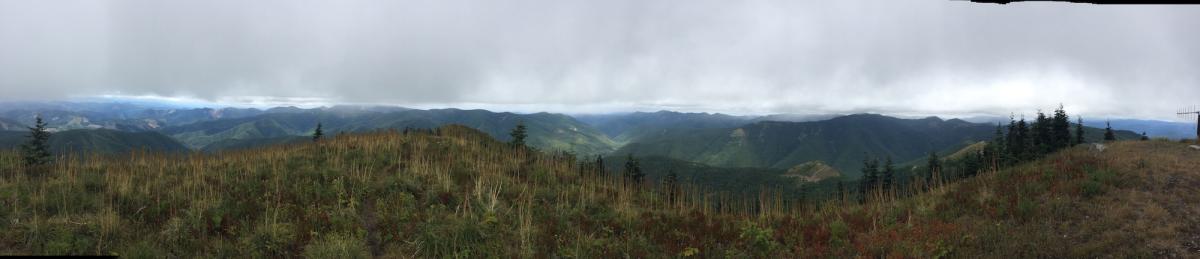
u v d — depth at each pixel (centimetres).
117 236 1110
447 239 1202
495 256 1150
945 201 1709
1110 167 1844
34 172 1770
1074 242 1182
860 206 1969
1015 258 1073
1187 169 1762
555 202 1808
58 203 1262
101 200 1336
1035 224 1316
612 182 2389
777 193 2030
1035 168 1991
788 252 1242
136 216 1280
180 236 1147
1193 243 1131
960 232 1264
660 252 1273
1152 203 1411
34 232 1056
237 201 1459
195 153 2298
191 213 1258
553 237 1324
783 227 1488
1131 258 1078
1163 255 1095
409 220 1373
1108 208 1395
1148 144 2555
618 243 1316
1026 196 1590
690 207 2005
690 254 1220
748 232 1377
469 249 1181
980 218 1446
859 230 1420
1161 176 1686
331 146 2495
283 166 1955
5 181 1500
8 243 1020
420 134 3059
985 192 1709
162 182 1602
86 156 2070
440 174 1967
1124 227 1248
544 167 2480
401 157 2311
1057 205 1459
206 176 1759
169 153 2289
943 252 1119
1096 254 1103
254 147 2548
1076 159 2086
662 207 2000
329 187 1666
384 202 1562
